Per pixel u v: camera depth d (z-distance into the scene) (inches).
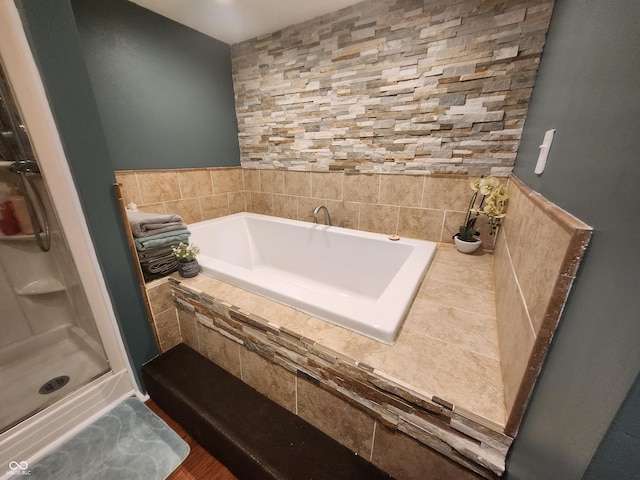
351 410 33.2
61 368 50.0
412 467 30.7
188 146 75.2
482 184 50.8
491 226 54.6
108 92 57.9
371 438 32.7
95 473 38.6
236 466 37.3
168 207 73.7
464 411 25.0
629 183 11.3
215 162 83.3
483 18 47.2
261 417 39.8
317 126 71.7
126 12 57.7
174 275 53.2
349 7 58.4
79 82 36.8
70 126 36.8
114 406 49.5
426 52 53.5
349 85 63.7
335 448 35.6
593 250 14.4
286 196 84.7
